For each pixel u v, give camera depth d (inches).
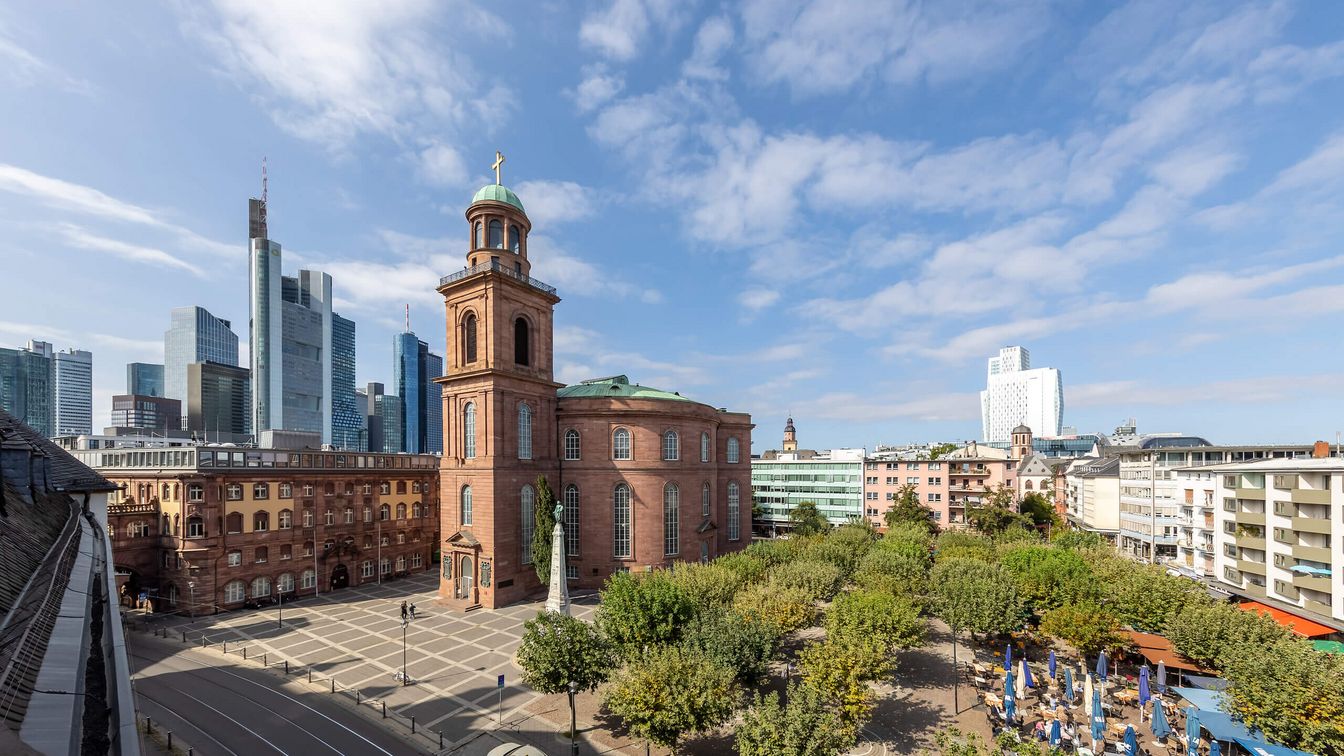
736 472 3683.6
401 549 3270.2
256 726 1481.3
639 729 1241.4
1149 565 2406.5
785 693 1718.8
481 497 2551.7
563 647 1424.7
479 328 2637.8
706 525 3201.3
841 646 1465.3
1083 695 1662.2
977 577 2032.5
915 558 2544.3
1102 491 4052.7
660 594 1664.6
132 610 2488.9
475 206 2758.4
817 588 2016.5
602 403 2940.5
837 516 5118.1
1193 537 2987.2
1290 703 1247.5
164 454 2598.4
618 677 1381.6
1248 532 2400.3
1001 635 2218.3
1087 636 1736.0
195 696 1652.3
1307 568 2049.7
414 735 1450.5
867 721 1526.8
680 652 1449.3
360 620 2359.7
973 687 1772.9
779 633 1632.6
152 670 1841.8
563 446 2965.1
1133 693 1646.2
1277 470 2225.6
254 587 2610.7
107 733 412.2
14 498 719.1
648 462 2935.5
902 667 1931.6
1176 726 1517.0
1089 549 2797.7
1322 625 1979.6
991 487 4645.7
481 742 1422.2
